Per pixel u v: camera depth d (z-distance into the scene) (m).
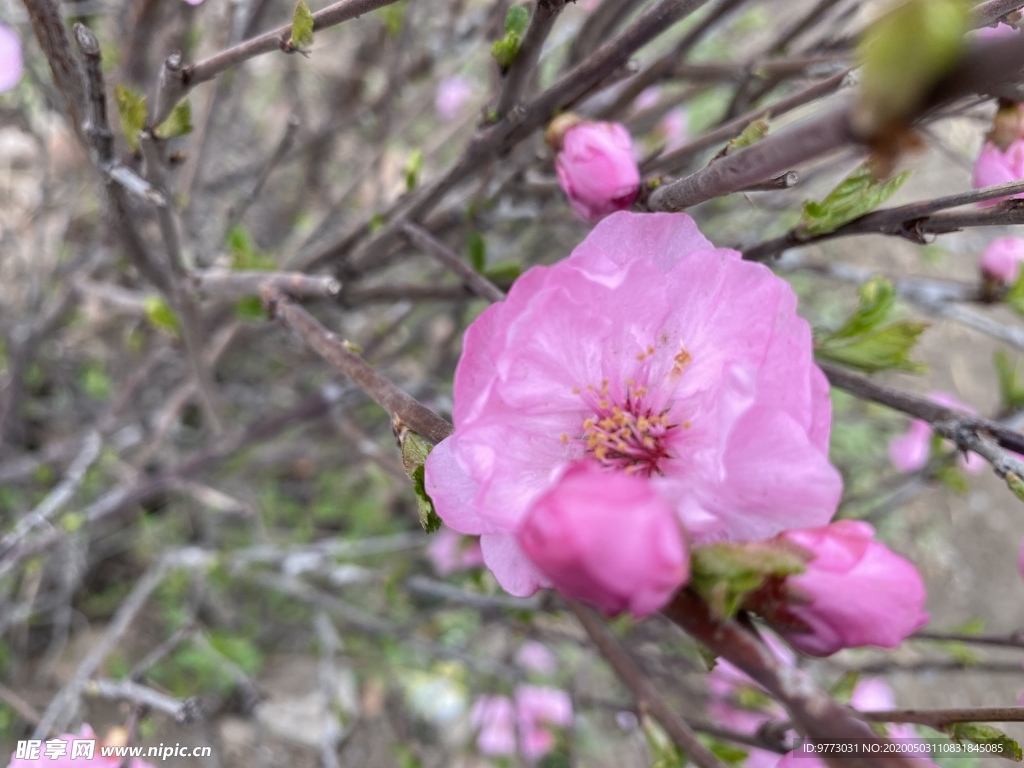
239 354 0.24
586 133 0.09
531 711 0.21
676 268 0.08
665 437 0.08
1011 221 0.08
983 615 0.30
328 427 0.23
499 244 0.21
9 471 0.20
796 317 0.07
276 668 0.23
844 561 0.06
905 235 0.08
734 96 0.13
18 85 0.16
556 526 0.05
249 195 0.14
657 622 0.19
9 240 0.20
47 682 0.20
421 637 0.22
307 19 0.08
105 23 0.21
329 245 0.15
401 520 0.25
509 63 0.09
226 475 0.22
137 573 0.23
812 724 0.05
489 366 0.07
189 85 0.09
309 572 0.22
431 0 0.23
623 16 0.15
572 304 0.08
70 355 0.23
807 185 0.20
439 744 0.23
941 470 0.17
